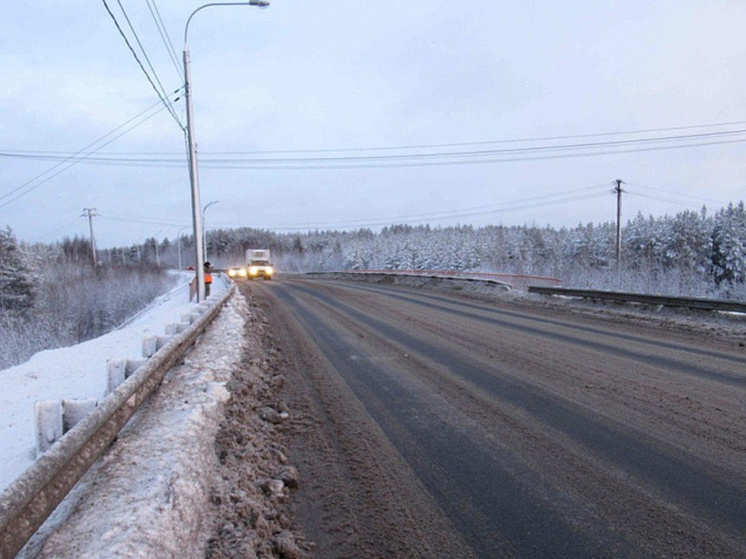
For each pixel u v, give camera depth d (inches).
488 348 383.2
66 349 451.2
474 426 209.9
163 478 132.5
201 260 671.8
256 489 148.9
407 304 767.1
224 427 188.9
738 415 219.9
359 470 167.5
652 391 259.3
